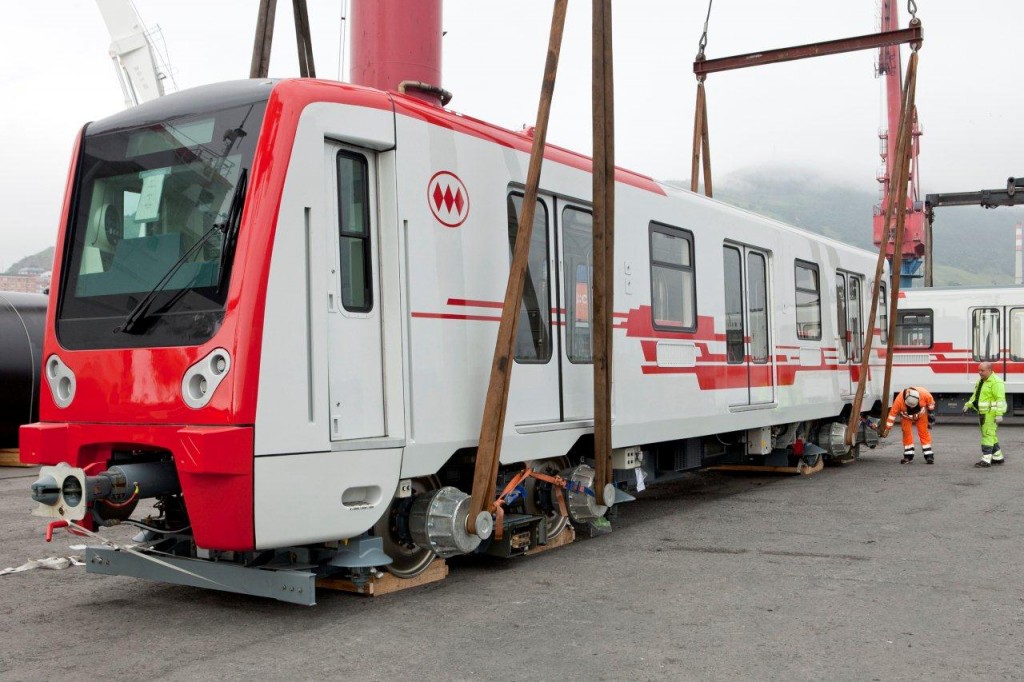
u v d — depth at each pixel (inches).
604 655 193.8
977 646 199.5
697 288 381.4
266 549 213.3
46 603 243.6
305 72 345.4
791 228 488.4
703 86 530.0
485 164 266.7
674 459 393.4
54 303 235.3
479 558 294.2
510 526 277.7
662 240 356.8
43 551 321.7
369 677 180.2
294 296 208.7
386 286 234.2
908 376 957.8
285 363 205.6
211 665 188.2
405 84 328.5
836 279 557.6
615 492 312.7
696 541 323.0
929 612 227.1
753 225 437.4
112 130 239.1
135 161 232.2
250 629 214.5
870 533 334.6
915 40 508.7
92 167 240.7
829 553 299.3
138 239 226.1
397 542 249.0
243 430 197.3
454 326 251.1
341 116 222.5
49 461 221.9
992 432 559.2
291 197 209.6
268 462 201.2
